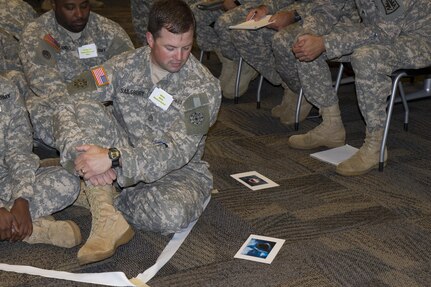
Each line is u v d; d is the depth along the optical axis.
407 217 2.92
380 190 3.22
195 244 2.62
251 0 4.60
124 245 2.60
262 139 3.97
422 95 4.62
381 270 2.46
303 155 3.71
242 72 4.73
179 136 2.48
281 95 4.93
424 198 3.13
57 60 3.20
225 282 2.34
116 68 2.64
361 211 2.98
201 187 2.78
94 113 2.55
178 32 2.38
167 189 2.62
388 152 3.76
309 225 2.82
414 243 2.68
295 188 3.23
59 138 2.48
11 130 2.60
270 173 3.43
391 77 3.39
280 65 4.01
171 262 2.47
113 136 2.59
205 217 2.88
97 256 2.37
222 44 4.61
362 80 3.30
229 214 2.91
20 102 2.62
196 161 2.83
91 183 2.47
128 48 3.33
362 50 3.29
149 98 2.62
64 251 2.54
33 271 2.36
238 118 4.36
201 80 2.59
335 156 3.63
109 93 2.64
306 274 2.41
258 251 2.57
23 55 3.11
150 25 2.44
